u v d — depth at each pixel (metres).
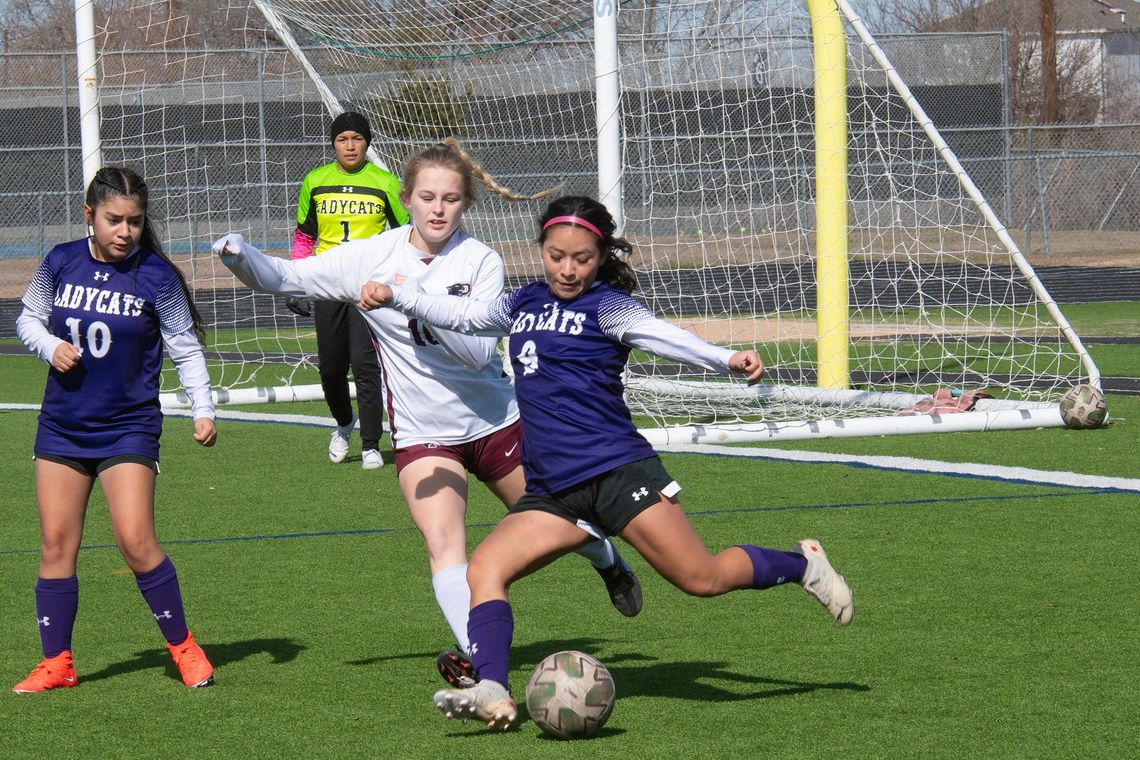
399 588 22.75
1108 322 70.06
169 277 17.47
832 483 31.41
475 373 17.36
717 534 26.38
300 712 16.48
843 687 17.19
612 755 14.78
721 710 16.34
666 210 77.44
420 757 14.83
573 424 15.34
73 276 17.20
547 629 20.16
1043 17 134.00
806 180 54.91
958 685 17.20
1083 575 22.81
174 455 36.72
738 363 14.59
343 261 17.72
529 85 56.84
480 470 17.97
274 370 57.66
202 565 24.42
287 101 94.75
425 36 47.81
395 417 17.70
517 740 15.36
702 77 45.03
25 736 15.68
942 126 122.94
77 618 21.05
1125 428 38.69
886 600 21.44
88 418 17.27
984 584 22.33
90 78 44.00
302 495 30.95
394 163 52.69
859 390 46.19
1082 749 14.87
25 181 114.06
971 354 58.44
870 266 66.56
